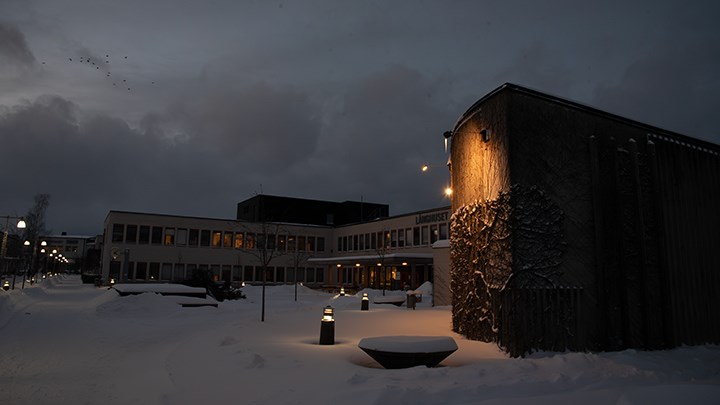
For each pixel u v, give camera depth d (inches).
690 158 570.9
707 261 554.6
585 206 488.7
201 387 313.1
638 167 524.4
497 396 286.4
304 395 278.5
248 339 489.7
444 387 291.0
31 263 2849.4
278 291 1599.4
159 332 650.2
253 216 2763.3
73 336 616.1
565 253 470.3
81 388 344.5
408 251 1967.3
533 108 486.6
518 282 447.5
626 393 199.0
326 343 458.6
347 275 2321.6
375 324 628.4
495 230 485.7
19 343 557.9
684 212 551.8
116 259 2058.3
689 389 194.4
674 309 521.3
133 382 360.5
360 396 268.2
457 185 613.6
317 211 2834.6
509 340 440.8
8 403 307.0
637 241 510.0
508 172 467.5
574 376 335.9
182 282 1342.3
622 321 482.6
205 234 2219.5
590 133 507.8
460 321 564.1
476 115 551.5
